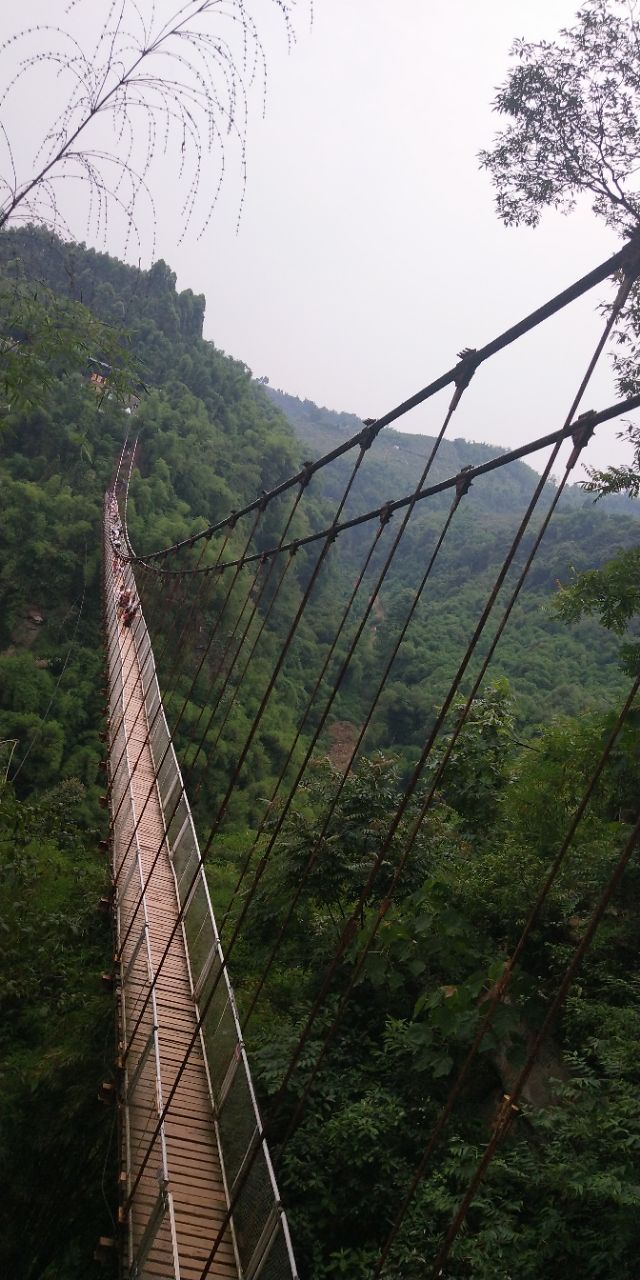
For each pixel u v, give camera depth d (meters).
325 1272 5.36
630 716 2.28
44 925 10.20
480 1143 5.96
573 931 7.25
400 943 3.44
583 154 7.56
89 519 37.81
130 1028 6.48
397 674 37.47
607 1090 5.31
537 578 39.66
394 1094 6.61
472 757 8.59
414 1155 6.14
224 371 68.38
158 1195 4.59
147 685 13.66
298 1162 6.02
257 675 32.72
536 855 7.71
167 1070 6.01
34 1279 5.63
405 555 63.53
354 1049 7.29
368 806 8.77
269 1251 4.11
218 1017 6.23
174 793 9.38
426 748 3.04
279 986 9.02
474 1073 6.75
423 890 3.57
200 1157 5.26
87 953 10.43
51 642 34.22
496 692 8.98
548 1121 5.22
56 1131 6.55
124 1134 5.61
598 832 7.02
